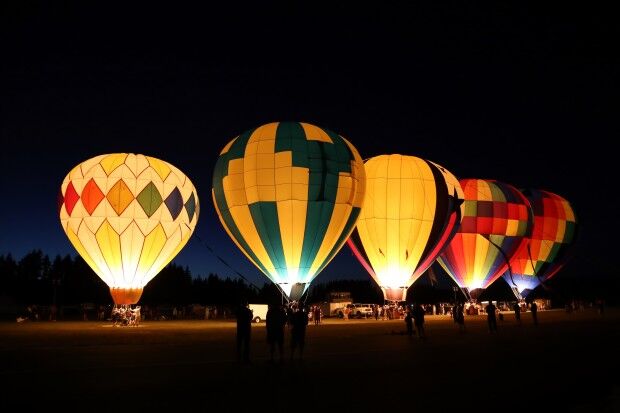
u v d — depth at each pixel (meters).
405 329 28.09
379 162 39.22
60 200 33.94
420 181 38.12
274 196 31.80
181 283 111.12
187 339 21.81
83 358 15.09
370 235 37.88
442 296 81.88
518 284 55.28
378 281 38.62
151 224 32.66
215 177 34.53
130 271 32.81
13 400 9.34
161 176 33.75
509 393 10.31
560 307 74.12
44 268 125.94
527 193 56.47
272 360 13.89
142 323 37.28
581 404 9.76
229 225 33.69
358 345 19.23
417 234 37.50
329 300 56.34
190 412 8.58
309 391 10.24
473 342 20.47
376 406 9.05
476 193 47.75
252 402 9.28
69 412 8.50
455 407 9.08
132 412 8.55
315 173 31.98
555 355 16.27
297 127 33.44
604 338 22.31
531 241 54.94
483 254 47.12
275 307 14.14
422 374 12.35
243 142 33.50
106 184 32.22
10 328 30.20
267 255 32.66
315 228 32.16
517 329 27.92
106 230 31.95
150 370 12.77
